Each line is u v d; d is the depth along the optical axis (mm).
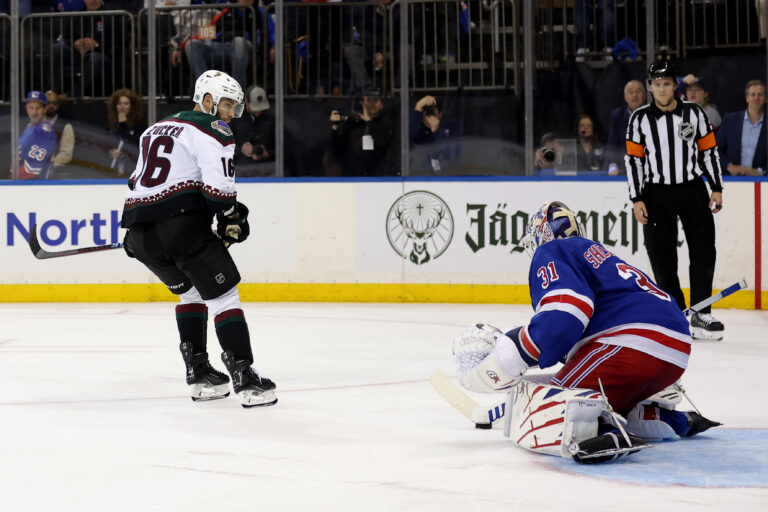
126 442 6289
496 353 5660
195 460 5754
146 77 19891
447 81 19047
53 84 19250
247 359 7613
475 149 18953
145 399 8008
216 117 7664
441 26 19016
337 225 17578
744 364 9969
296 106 19219
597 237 17078
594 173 18328
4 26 19516
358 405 7703
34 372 9492
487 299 17281
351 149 19203
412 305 16969
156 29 19641
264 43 18969
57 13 19359
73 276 17844
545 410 5648
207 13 19625
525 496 4863
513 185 17172
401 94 18219
